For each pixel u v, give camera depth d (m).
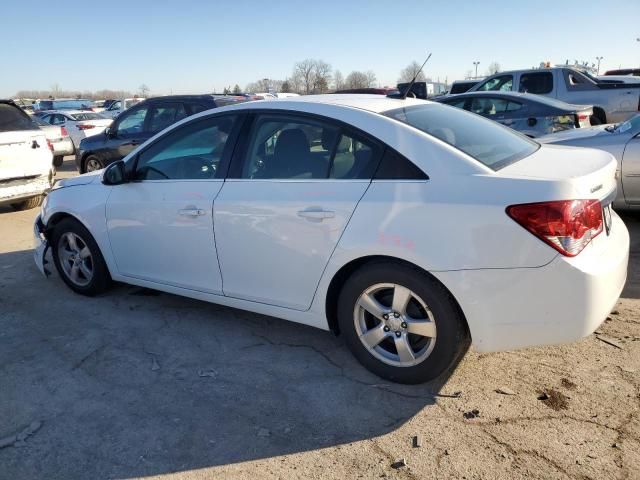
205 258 3.69
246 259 3.47
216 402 3.05
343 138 3.16
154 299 4.51
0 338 3.90
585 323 2.65
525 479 2.38
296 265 3.26
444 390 3.05
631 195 5.80
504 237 2.64
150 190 3.92
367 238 2.95
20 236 6.80
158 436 2.78
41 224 4.72
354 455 2.59
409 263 2.90
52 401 3.11
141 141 9.21
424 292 2.86
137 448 2.69
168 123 8.93
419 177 2.88
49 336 3.91
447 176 2.82
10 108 8.01
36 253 4.82
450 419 2.81
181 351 3.64
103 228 4.22
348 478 2.44
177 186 3.78
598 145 5.88
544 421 2.74
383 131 3.05
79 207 4.34
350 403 2.99
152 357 3.57
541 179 2.65
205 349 3.66
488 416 2.81
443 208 2.76
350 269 3.18
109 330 3.97
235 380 3.27
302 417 2.89
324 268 3.15
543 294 2.64
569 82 11.55
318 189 3.15
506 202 2.64
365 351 3.18
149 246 3.98
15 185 7.73
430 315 2.89
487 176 2.75
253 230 3.38
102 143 9.77
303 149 3.29
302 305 3.35
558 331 2.67
